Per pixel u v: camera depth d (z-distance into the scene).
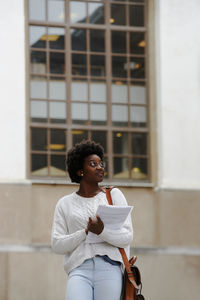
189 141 20.45
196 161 20.38
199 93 20.66
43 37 20.14
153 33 20.81
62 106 20.08
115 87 20.52
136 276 7.16
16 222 18.94
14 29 19.73
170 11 20.77
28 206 19.06
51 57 20.14
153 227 19.81
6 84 19.55
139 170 20.36
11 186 19.08
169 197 19.98
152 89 20.67
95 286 7.06
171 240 19.83
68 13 20.36
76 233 7.11
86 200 7.30
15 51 19.70
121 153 20.31
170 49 20.67
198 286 19.66
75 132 20.09
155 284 19.45
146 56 20.80
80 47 20.38
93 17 20.53
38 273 18.80
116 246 7.11
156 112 20.59
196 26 20.83
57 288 18.81
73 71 20.28
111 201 7.30
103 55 20.52
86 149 7.39
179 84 20.64
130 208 6.97
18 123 19.45
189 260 19.73
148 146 20.50
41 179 19.62
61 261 18.92
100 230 6.98
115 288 7.03
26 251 18.81
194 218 20.03
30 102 19.86
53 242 7.27
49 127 19.88
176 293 19.53
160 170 20.23
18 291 18.62
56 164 19.81
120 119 20.44
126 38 20.72
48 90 20.02
